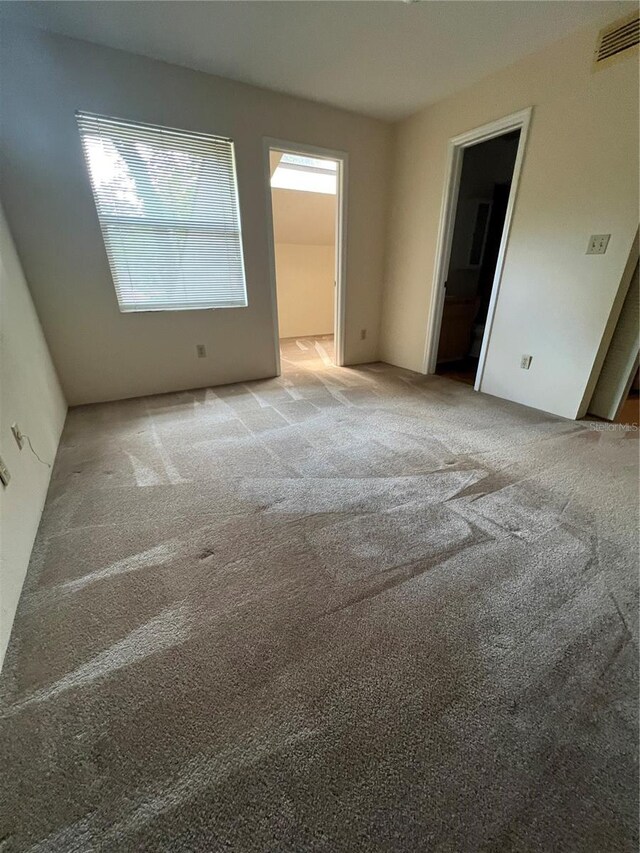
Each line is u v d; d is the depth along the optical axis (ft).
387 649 3.54
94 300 9.35
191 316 10.67
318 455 7.20
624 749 2.79
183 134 9.08
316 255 19.07
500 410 9.52
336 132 11.00
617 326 8.13
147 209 9.33
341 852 2.27
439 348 13.88
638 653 3.50
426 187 11.44
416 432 8.21
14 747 2.79
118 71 8.06
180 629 3.73
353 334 14.07
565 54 7.45
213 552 4.75
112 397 10.26
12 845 2.30
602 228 7.58
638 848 2.30
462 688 3.20
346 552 4.76
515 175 8.84
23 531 4.55
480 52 7.95
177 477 6.43
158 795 2.53
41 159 7.98
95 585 4.23
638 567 4.50
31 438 5.77
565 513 5.48
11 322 6.21
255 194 10.37
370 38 7.50
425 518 5.39
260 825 2.39
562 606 4.00
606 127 7.13
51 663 3.39
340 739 2.85
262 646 3.56
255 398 10.44
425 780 2.61
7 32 7.13
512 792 2.55
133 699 3.11
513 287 9.48
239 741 2.83
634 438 7.82
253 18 6.92
